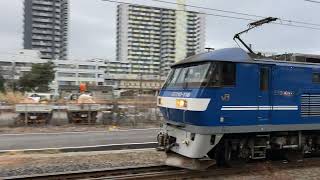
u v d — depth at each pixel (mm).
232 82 11984
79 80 125938
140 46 103750
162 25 96000
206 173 11875
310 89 13719
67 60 126750
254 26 15969
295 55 14141
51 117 26797
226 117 11859
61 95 65062
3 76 91938
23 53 119688
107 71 123000
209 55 11859
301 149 14312
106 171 11617
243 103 12156
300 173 12500
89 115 27156
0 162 13625
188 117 11766
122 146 17094
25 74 87750
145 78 93062
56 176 10961
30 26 129375
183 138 12156
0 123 25750
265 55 14297
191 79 12070
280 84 12977
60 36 133125
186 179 11406
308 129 13680
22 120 26031
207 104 11500
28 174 11719
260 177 11836
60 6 131375
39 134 21531
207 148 11727
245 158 12984
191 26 73375
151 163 13703
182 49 75062
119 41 107000
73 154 15344
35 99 32656
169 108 12773
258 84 12469
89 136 20656
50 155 15078
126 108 29062
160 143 13039
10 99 39094
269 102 12719
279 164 13508
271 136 13438
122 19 103938
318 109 13914
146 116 28312
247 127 12258
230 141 12586
